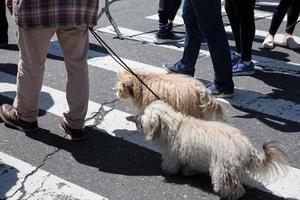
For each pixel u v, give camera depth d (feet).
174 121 11.89
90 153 13.67
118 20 26.86
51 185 12.26
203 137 11.43
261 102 17.12
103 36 24.09
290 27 22.95
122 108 16.37
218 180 11.32
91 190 12.11
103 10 24.39
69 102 13.74
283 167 11.89
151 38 23.98
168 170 12.64
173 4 22.91
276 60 21.29
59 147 13.91
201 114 13.38
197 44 17.70
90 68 19.84
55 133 14.58
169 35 23.32
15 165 13.05
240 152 11.13
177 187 12.25
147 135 11.98
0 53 21.33
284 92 17.99
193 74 18.22
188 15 17.10
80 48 13.07
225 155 11.10
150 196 11.94
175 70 18.37
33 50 13.01
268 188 12.18
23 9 12.33
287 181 12.45
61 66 19.92
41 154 13.56
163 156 12.62
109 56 21.29
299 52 22.36
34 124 14.49
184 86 13.28
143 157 13.53
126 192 12.06
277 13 22.22
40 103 16.53
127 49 22.36
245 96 17.56
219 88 17.13
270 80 19.06
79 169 12.94
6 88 17.88
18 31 12.91
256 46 23.11
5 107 14.84
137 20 26.96
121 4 30.32
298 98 17.53
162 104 12.23
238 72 19.27
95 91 17.66
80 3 12.38
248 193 12.00
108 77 18.98
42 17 12.32
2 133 14.47
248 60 19.21
